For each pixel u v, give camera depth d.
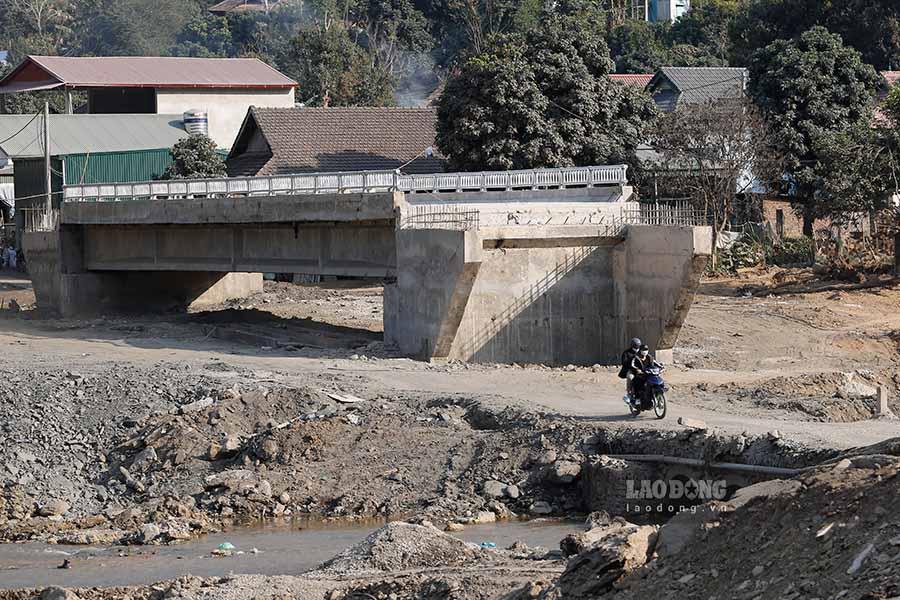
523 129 77.56
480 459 37.41
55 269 76.38
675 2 177.00
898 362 56.41
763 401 41.56
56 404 44.28
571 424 37.84
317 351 56.69
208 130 112.12
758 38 132.88
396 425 40.03
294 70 142.25
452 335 52.78
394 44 167.38
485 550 28.36
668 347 55.41
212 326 67.62
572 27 82.56
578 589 21.23
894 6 130.88
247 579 25.98
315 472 37.88
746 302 70.44
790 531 19.88
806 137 88.31
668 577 20.42
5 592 26.34
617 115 81.81
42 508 37.12
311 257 61.56
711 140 82.88
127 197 71.25
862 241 81.19
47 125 90.12
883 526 18.83
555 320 56.09
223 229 66.88
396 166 91.69
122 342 62.25
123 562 31.00
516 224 56.00
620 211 57.78
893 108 78.81
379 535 28.36
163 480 38.81
